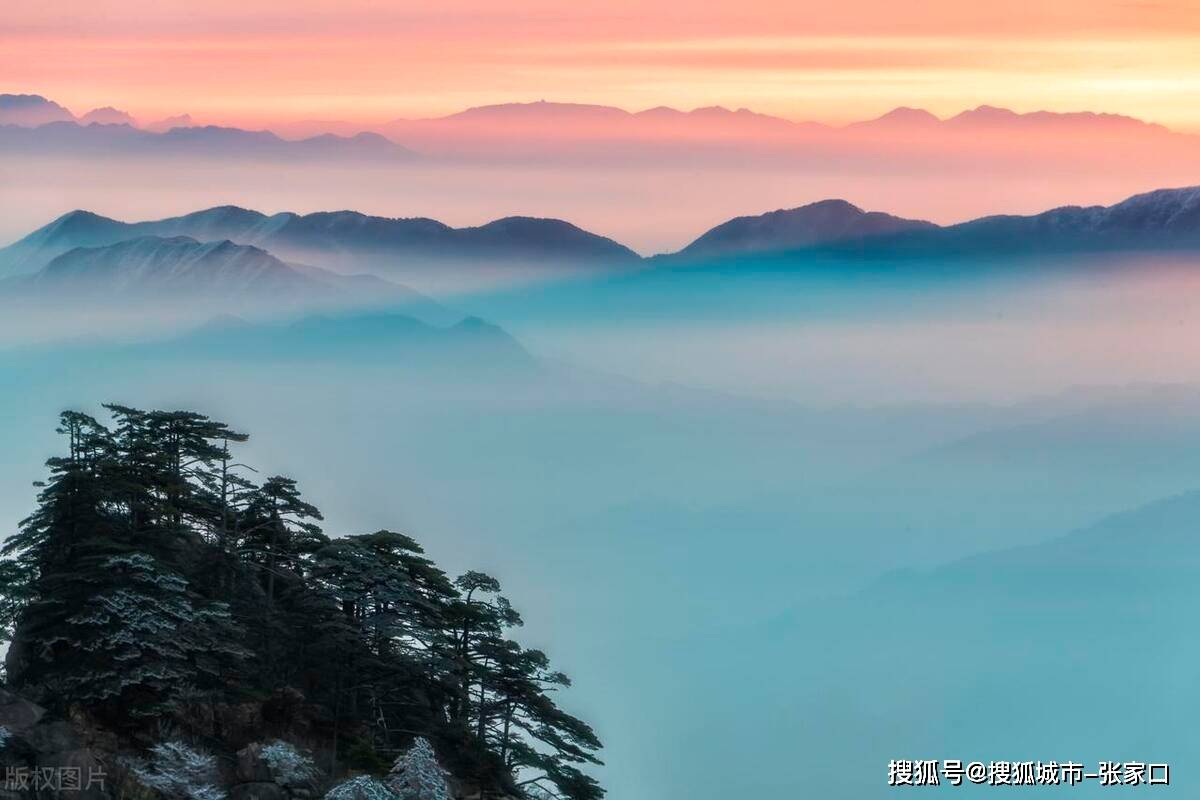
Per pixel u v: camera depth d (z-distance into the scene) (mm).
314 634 116750
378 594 117312
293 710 110500
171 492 113875
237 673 110812
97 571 103375
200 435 117688
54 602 101500
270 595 118625
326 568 118188
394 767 105938
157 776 97562
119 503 109688
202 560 115562
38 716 95562
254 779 100625
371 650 118125
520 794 117250
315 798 102250
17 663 104188
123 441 114562
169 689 104500
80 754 93375
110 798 93625
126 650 101375
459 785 114500
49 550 106375
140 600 102375
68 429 110312
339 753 111000
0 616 103250
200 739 104250
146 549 107812
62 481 106812
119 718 101875
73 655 101875
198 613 105875
